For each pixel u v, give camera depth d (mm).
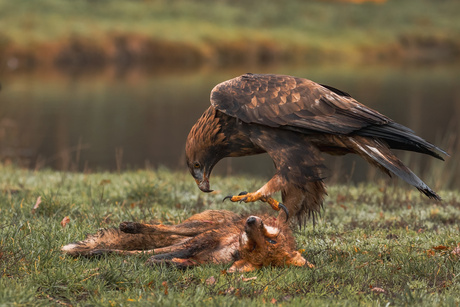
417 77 56688
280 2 89062
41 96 40719
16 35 58250
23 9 64000
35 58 57531
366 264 8359
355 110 8367
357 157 24406
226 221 8719
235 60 68625
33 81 47844
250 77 8727
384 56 79875
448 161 19406
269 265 8008
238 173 21031
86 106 37594
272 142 8406
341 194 14078
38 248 8188
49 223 9688
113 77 52031
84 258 8141
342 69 62625
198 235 8430
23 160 23188
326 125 8250
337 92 8875
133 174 15469
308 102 8367
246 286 7332
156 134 30250
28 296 6613
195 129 8891
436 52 85688
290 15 84125
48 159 23562
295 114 8320
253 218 7703
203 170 8953
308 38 77438
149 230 8211
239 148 8805
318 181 8508
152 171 16594
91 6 70875
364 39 81812
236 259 8297
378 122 8312
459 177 18484
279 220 8406
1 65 54750
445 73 60906
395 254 8867
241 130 8578
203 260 8297
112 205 11641
